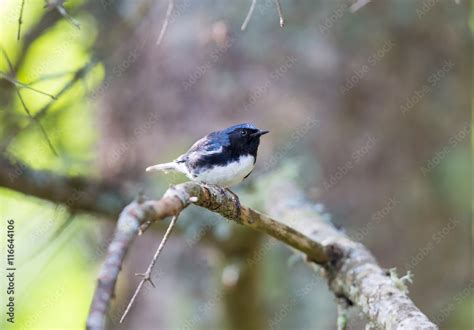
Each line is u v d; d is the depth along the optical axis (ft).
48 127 40.68
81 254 47.06
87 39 43.73
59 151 40.27
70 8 42.52
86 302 48.67
